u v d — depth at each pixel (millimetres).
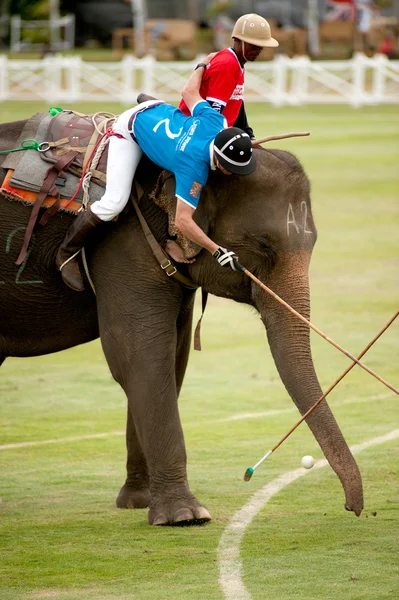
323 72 105562
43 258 21453
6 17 126688
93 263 20953
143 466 22031
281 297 19969
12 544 19578
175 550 19141
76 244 20609
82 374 33062
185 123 20062
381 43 116188
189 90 20484
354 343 35062
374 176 67062
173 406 20781
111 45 127438
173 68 102938
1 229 21516
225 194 20047
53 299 21812
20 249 21469
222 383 31672
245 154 19172
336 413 28406
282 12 117062
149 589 17297
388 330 36500
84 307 22016
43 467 24422
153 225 20609
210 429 27219
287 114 96062
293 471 23969
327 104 106062
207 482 23188
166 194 20438
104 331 20984
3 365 34281
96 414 28812
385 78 107812
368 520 20625
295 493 22422
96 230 20719
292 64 104875
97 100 103688
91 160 21062
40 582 17672
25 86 105000
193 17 121188
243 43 21141
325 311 38875
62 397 30438
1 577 17906
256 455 25141
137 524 20734
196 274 20547
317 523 20516
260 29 21062
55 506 21891
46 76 104125
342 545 19266
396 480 23031
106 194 20359
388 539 19531
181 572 18047
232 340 36688
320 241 50719
